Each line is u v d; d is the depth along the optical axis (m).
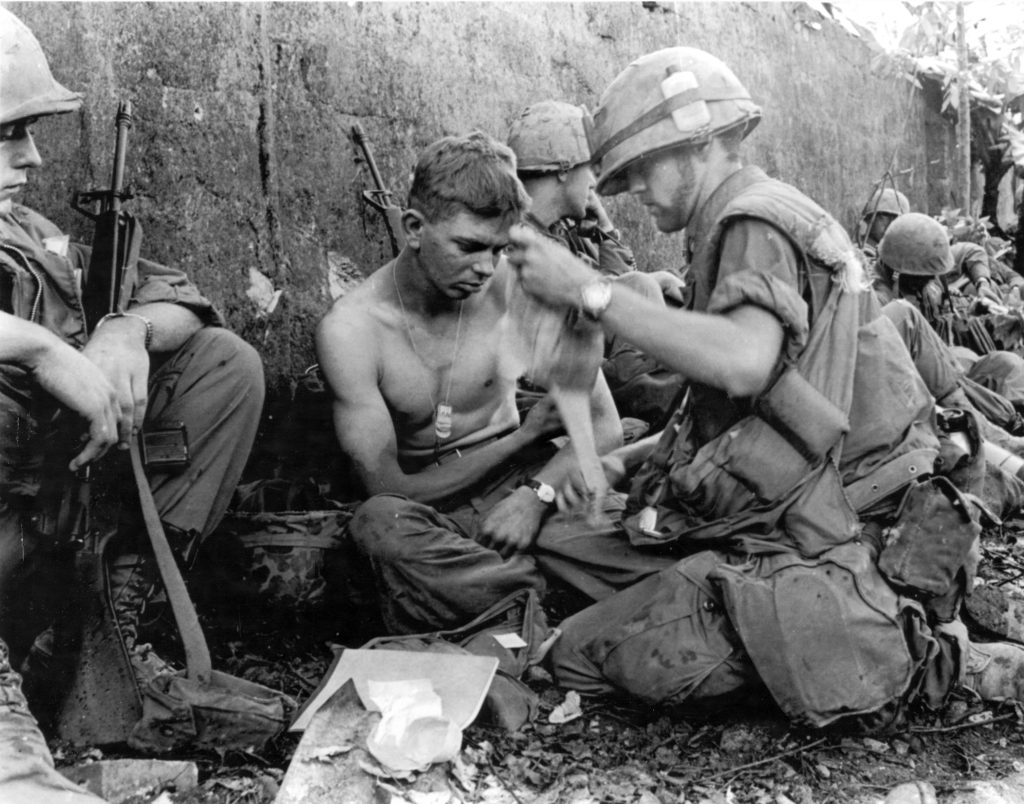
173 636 3.01
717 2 6.87
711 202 3.00
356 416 3.20
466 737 2.67
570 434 3.24
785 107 7.60
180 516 2.85
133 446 2.65
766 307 2.70
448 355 3.32
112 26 3.59
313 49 4.21
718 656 2.78
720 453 2.89
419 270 3.23
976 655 3.11
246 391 2.94
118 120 3.05
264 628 3.19
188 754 2.53
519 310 3.29
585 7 5.69
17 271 2.67
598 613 2.98
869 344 2.98
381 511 3.03
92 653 2.53
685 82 2.95
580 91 5.61
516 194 3.06
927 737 2.87
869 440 2.94
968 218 9.29
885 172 8.58
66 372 2.43
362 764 2.38
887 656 2.72
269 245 4.04
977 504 3.12
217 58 3.88
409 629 3.05
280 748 2.59
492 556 3.06
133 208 3.64
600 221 4.72
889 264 6.05
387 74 4.51
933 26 9.38
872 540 2.87
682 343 2.69
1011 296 8.39
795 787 2.57
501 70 5.11
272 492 3.66
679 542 3.00
